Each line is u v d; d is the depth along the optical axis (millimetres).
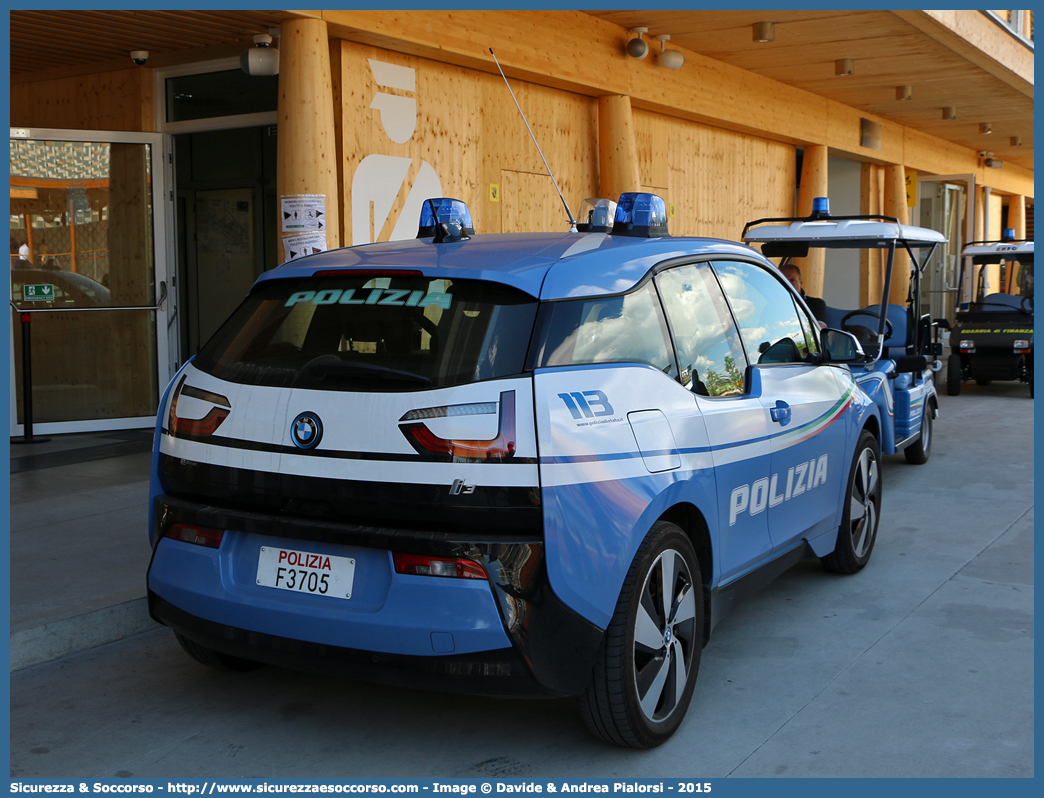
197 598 3311
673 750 3400
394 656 2996
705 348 3934
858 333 8117
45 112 10297
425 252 3533
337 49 8227
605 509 3113
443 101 9328
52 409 9578
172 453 3451
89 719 3646
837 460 5078
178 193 12711
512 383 3016
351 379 3145
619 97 11422
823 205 8289
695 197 13805
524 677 2953
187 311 12938
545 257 3410
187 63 9312
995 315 14234
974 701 3797
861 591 5211
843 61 13484
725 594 3912
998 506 7234
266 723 3613
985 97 16828
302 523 3139
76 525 5883
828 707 3744
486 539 2932
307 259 3721
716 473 3719
